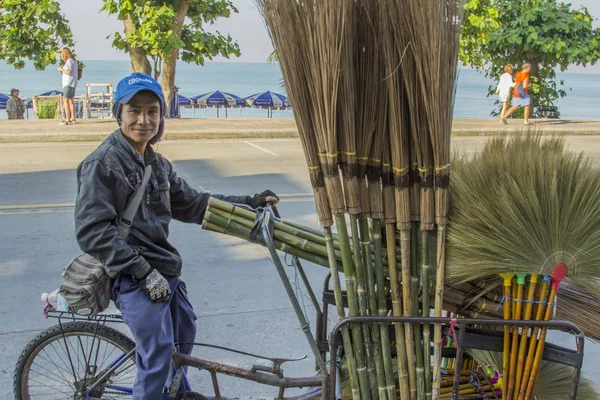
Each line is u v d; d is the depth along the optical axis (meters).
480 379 2.75
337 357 2.69
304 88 2.21
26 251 5.66
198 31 16.03
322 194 2.28
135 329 2.56
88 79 138.38
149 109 2.53
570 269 2.30
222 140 13.77
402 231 2.27
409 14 2.08
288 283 2.47
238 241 6.05
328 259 2.59
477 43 16.70
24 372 3.09
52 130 13.72
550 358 2.36
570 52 17.27
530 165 2.33
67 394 3.15
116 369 3.00
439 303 2.33
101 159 2.47
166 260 2.68
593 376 3.70
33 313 4.38
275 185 8.64
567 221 2.25
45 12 15.10
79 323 3.02
